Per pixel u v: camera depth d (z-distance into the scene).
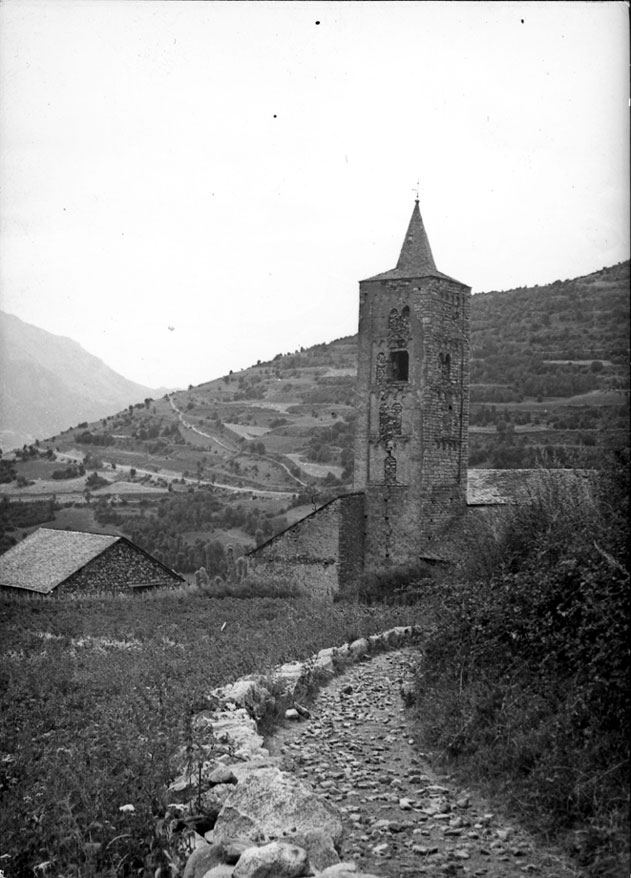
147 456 145.25
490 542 18.20
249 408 171.62
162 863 9.04
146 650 24.77
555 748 10.41
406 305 46.84
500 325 127.88
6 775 12.19
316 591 45.00
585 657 12.02
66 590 52.53
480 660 14.57
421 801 10.66
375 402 47.41
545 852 9.01
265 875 7.85
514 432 87.00
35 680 19.45
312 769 12.16
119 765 11.81
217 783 10.42
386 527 46.56
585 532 13.61
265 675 17.08
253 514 102.31
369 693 17.00
